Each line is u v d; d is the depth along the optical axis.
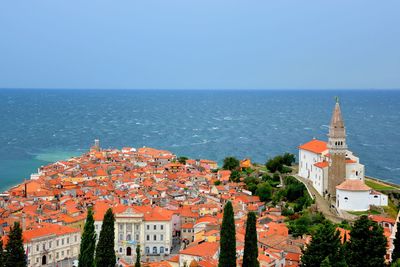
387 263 140.12
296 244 183.00
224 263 138.50
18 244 140.38
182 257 177.62
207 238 198.62
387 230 191.75
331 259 126.75
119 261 183.25
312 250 131.12
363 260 130.25
